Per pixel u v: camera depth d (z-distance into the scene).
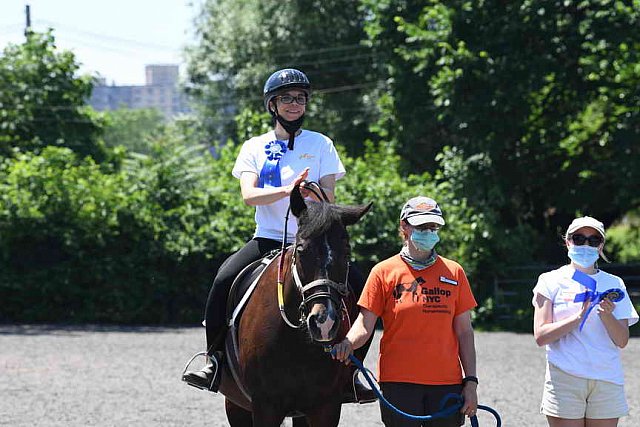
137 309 20.73
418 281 5.34
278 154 6.11
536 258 22.88
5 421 9.02
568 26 21.14
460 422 5.37
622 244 28.83
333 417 5.67
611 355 5.53
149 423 8.93
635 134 20.72
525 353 14.93
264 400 5.57
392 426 5.32
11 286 20.56
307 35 36.59
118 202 20.69
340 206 5.36
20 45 30.11
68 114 30.05
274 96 6.07
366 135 34.94
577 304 5.54
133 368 13.04
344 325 5.58
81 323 20.53
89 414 9.43
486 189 20.94
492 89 20.69
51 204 20.64
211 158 23.58
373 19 23.66
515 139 21.97
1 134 28.62
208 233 20.55
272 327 5.47
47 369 12.89
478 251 19.91
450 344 5.35
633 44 20.20
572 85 21.86
